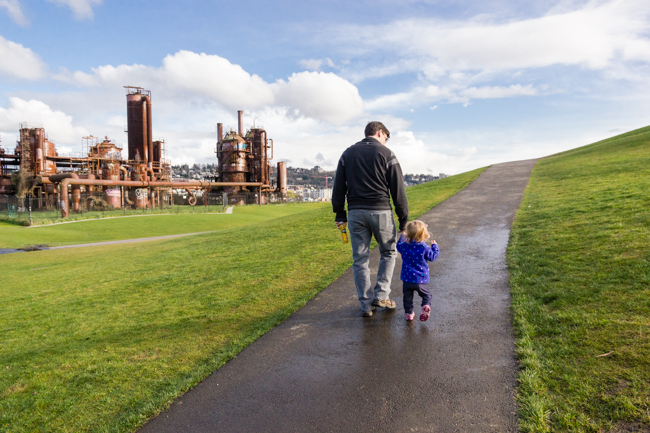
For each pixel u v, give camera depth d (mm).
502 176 18859
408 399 2568
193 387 3094
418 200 14648
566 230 6609
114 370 3711
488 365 2891
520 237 6926
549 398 2354
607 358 2650
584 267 4590
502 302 4141
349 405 2578
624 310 3293
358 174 4055
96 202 54906
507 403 2396
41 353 4520
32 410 3131
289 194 103812
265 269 7715
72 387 3471
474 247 6742
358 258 4172
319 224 15047
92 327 5375
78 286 9016
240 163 79000
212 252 12094
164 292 7113
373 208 4023
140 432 2559
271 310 4969
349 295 5070
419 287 3805
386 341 3512
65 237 28250
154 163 73938
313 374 3064
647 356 2570
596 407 2189
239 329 4406
